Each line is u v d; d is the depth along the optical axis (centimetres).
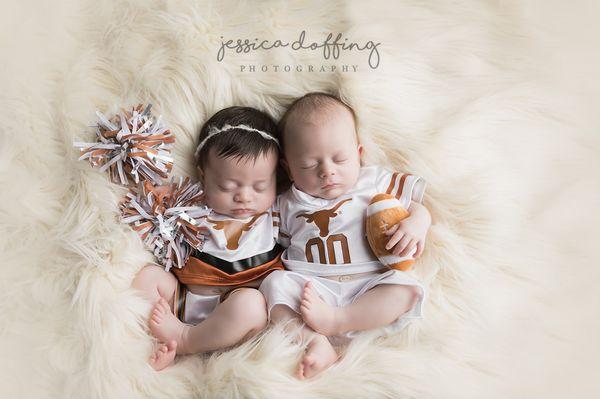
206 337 154
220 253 168
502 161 179
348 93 174
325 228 168
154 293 161
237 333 153
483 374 153
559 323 162
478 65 187
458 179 175
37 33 179
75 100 169
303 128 167
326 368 150
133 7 178
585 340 160
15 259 159
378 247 163
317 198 172
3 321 154
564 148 184
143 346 152
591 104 189
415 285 155
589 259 171
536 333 160
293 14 180
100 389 145
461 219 171
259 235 171
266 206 172
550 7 197
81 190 161
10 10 181
